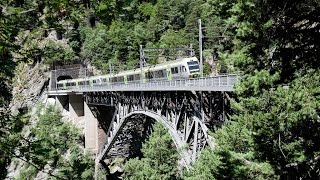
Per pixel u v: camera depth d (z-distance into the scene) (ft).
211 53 188.75
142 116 156.66
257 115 37.42
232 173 49.32
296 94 32.09
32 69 266.16
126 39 292.61
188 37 267.80
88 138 210.18
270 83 26.71
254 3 22.88
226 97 69.15
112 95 168.96
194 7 287.07
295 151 35.19
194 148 81.51
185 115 87.97
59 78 275.80
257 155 40.29
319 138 33.99
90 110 212.43
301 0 22.00
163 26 311.88
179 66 112.57
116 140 174.40
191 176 79.46
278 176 39.60
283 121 35.86
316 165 33.78
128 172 146.82
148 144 133.39
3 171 19.67
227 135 55.83
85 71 284.41
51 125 185.88
